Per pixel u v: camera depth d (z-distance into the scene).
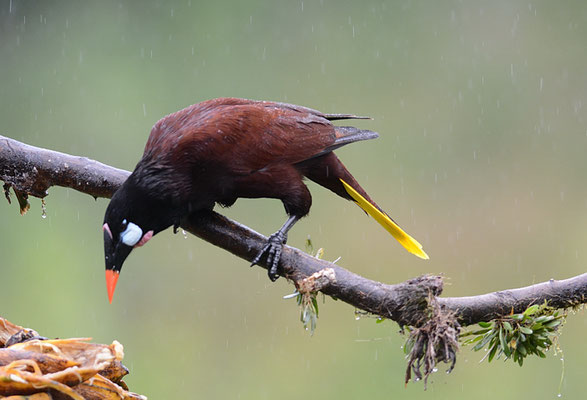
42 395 3.86
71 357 4.07
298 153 6.85
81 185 6.68
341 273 5.63
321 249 6.14
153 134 6.45
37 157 6.61
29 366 3.93
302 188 6.82
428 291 5.33
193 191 6.31
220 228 6.37
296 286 6.04
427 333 5.28
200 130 6.34
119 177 6.67
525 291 5.66
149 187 6.10
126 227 6.06
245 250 6.30
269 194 6.77
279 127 6.78
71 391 3.84
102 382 4.17
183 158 6.24
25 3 16.80
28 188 6.67
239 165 6.50
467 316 5.56
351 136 7.19
